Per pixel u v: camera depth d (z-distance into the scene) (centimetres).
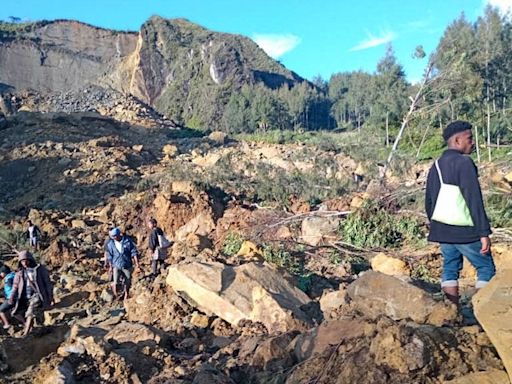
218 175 2056
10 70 7800
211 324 780
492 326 381
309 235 1325
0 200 2645
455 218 475
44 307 909
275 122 6216
